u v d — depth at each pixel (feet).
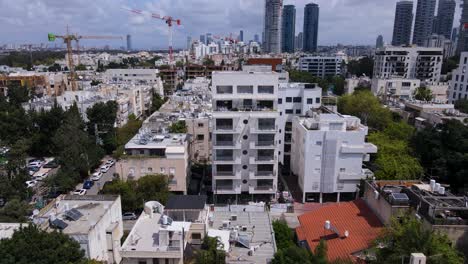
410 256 84.12
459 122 234.79
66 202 144.36
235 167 206.18
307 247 136.15
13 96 396.37
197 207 128.77
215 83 202.90
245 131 201.46
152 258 107.14
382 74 585.22
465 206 117.91
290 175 263.90
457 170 203.92
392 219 111.96
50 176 230.68
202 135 258.37
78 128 262.47
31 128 297.74
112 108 311.68
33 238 98.32
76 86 502.79
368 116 327.88
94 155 262.47
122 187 186.91
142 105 443.32
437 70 574.97
